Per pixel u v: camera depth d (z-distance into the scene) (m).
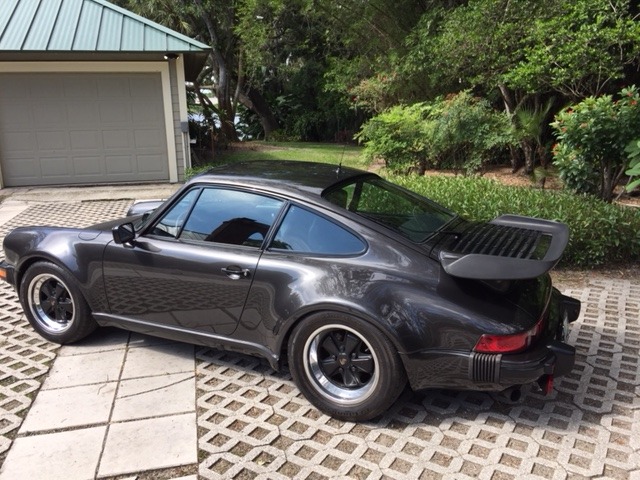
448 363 2.80
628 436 2.93
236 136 25.38
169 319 3.65
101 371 3.70
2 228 7.97
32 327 4.29
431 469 2.69
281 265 3.16
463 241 3.24
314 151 19.55
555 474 2.64
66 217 8.68
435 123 10.16
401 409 3.22
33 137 11.14
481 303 2.81
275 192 3.34
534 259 2.90
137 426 3.06
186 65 12.95
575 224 5.63
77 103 11.11
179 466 2.73
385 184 3.88
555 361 2.80
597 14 9.02
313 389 3.14
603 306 4.74
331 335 3.09
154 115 11.44
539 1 9.91
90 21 10.89
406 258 2.97
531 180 11.24
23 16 10.80
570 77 9.12
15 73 10.74
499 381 2.74
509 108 11.58
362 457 2.79
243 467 2.72
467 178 7.66
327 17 16.75
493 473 2.65
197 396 3.38
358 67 16.17
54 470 2.71
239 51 23.91
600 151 6.86
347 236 3.12
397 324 2.82
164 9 20.52
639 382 3.48
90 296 3.87
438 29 12.82
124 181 11.67
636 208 6.24
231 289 3.31
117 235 3.55
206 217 3.52
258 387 3.48
